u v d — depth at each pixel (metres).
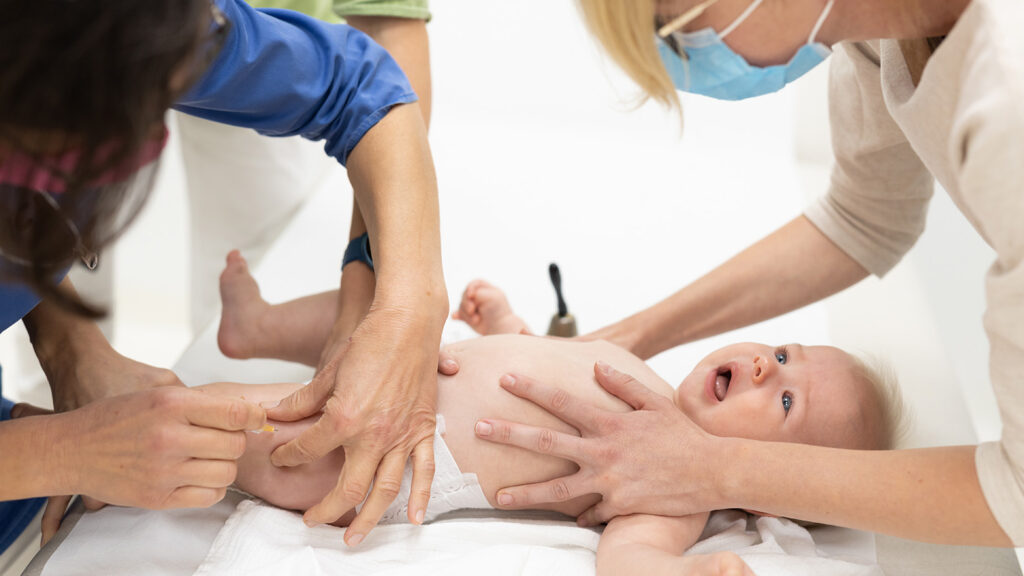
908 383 1.59
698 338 1.55
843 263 1.46
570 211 2.24
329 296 1.53
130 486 1.00
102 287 2.09
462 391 1.30
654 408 1.19
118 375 1.24
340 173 2.26
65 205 0.76
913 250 2.05
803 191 2.32
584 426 1.20
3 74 0.66
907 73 0.98
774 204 2.26
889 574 1.20
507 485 1.25
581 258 2.06
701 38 0.94
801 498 1.03
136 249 2.79
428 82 1.56
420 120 1.28
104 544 1.16
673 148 2.55
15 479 1.00
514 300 1.91
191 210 2.21
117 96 0.68
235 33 1.10
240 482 1.22
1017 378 0.85
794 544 1.21
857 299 1.84
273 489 1.21
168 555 1.16
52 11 0.65
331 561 1.13
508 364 1.33
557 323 1.68
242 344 1.52
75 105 0.68
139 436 0.98
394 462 1.11
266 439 1.18
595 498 1.26
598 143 2.58
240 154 2.09
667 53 0.98
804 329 1.76
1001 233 0.81
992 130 0.78
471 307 1.68
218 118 1.22
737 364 1.38
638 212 2.24
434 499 1.25
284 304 1.54
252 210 2.21
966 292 2.11
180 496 1.02
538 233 2.15
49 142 0.70
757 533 1.25
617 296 1.93
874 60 1.19
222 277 1.55
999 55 0.79
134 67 0.68
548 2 2.60
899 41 0.98
